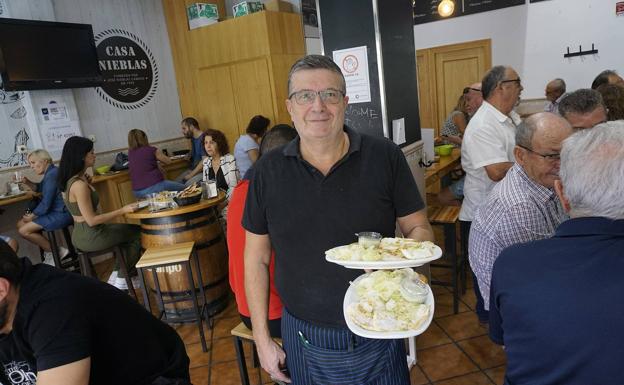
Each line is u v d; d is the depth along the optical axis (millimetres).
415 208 1199
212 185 3033
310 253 1156
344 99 1091
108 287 1131
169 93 5668
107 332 1065
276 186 1169
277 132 1620
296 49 5016
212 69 5238
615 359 651
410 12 2252
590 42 4938
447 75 6133
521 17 5340
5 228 3984
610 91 2172
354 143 1131
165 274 2857
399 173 1182
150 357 1184
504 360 2168
